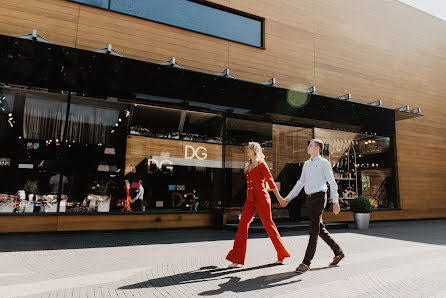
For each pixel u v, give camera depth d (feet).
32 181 22.77
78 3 25.03
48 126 23.76
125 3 27.27
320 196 13.25
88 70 22.71
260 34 34.09
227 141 29.53
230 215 28.37
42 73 22.20
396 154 40.50
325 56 37.52
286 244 19.81
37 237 20.71
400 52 44.55
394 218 38.99
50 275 11.82
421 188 41.81
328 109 33.58
